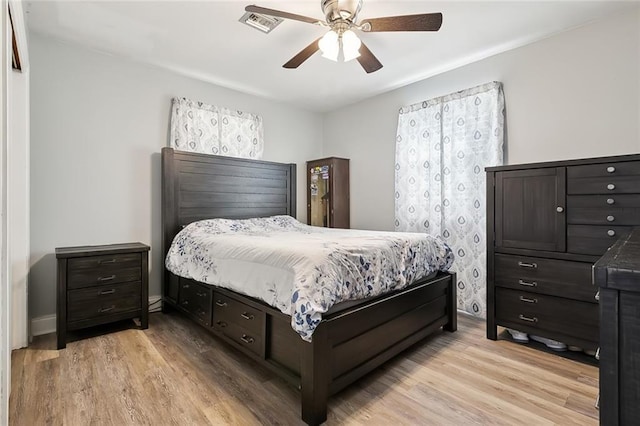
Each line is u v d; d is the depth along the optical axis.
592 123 2.51
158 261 3.32
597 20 2.47
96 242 2.95
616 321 0.49
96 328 2.81
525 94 2.85
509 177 2.51
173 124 3.34
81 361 2.20
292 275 1.80
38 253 2.67
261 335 1.98
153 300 3.29
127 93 3.12
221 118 3.71
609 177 2.05
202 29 2.58
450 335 2.69
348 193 4.42
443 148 3.40
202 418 1.62
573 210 2.20
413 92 3.70
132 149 3.15
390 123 3.96
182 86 3.48
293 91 3.96
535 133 2.79
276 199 4.11
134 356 2.28
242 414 1.65
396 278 2.21
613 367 0.49
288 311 1.75
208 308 2.54
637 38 2.31
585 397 1.79
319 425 1.58
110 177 3.03
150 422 1.58
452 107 3.30
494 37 2.72
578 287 2.18
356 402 1.77
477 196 3.13
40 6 2.27
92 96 2.93
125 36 2.69
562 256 2.25
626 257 0.57
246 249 2.22
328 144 4.77
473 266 3.17
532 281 2.39
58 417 1.61
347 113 4.49
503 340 2.58
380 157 4.08
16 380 1.94
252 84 3.73
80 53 2.86
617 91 2.40
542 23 2.52
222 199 3.60
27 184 2.43
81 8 2.30
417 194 3.62
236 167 3.73
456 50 2.94
